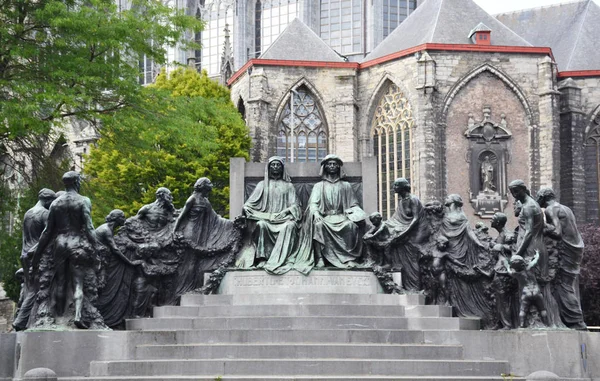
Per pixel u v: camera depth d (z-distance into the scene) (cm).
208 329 2309
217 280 2655
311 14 10012
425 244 2664
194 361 2141
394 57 7400
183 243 2661
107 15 3641
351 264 2656
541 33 8312
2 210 3981
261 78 7488
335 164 2803
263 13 10281
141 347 2227
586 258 5800
